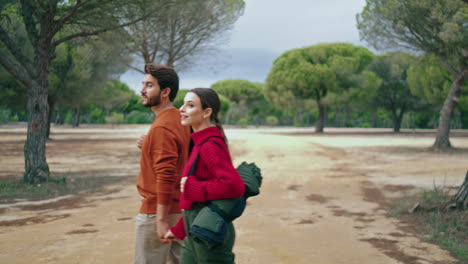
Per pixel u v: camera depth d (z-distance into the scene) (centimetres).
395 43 1939
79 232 546
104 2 917
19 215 675
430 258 439
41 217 657
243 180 210
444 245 490
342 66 3831
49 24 966
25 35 1734
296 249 470
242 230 568
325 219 647
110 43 1133
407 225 602
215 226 189
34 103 994
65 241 497
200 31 1672
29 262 412
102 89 2870
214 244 190
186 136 251
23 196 854
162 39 1559
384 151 1930
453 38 1622
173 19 1420
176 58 1709
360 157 1670
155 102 249
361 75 3941
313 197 862
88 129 5016
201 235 188
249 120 7700
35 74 991
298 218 654
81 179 1102
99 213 686
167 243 244
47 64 1010
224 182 192
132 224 595
